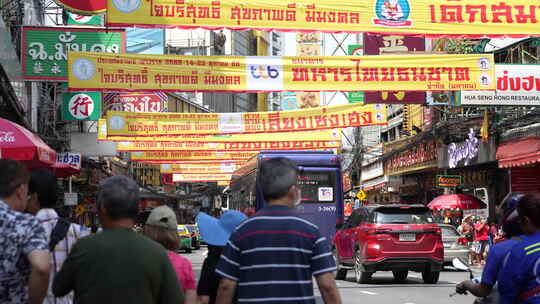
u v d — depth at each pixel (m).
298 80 15.73
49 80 20.09
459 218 35.03
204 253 39.28
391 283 17.55
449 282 17.66
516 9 14.66
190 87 15.57
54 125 26.75
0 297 4.46
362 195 40.34
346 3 14.45
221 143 33.50
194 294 5.11
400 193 45.59
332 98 41.50
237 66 15.66
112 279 4.07
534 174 24.31
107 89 15.45
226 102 107.81
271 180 4.58
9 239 4.43
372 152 47.50
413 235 16.34
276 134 33.41
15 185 4.93
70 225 5.61
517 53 23.75
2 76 15.65
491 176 29.48
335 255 19.84
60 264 5.48
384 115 26.73
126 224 4.30
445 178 30.38
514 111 23.31
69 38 20.22
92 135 29.75
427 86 15.91
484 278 5.20
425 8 14.59
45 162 11.16
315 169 20.62
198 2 14.09
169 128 27.62
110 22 13.91
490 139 24.67
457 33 14.61
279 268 4.38
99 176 38.72
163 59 15.59
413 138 33.88
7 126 10.62
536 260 4.87
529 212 4.96
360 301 13.33
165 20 14.04
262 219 4.50
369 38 21.39
